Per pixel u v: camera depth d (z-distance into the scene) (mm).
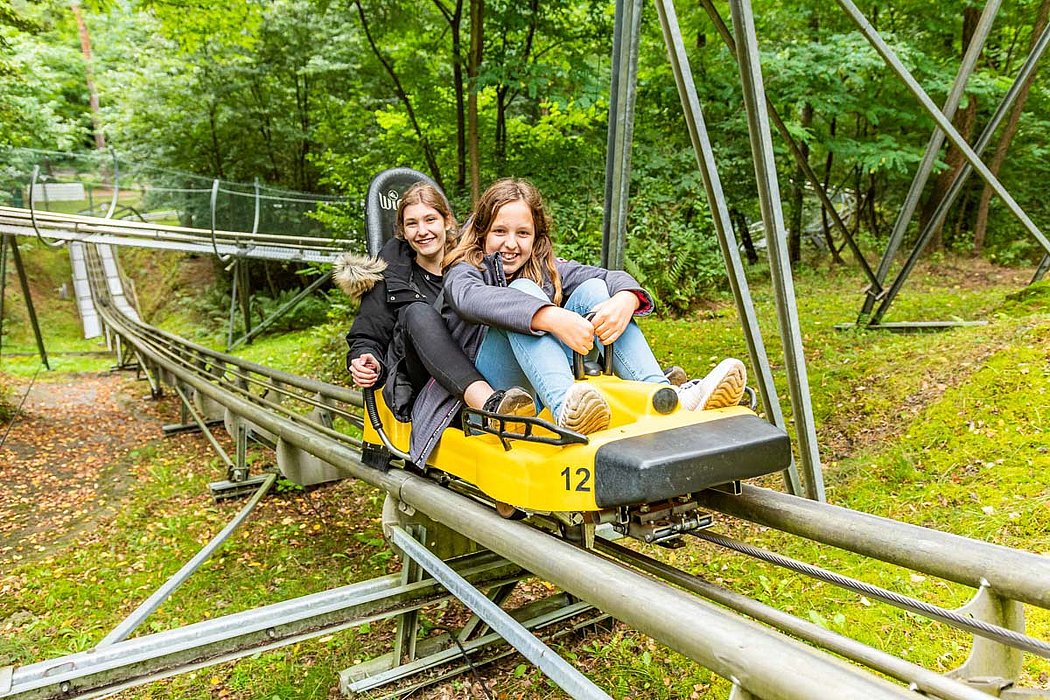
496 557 3041
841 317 6875
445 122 8070
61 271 20047
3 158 11055
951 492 3447
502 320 1855
